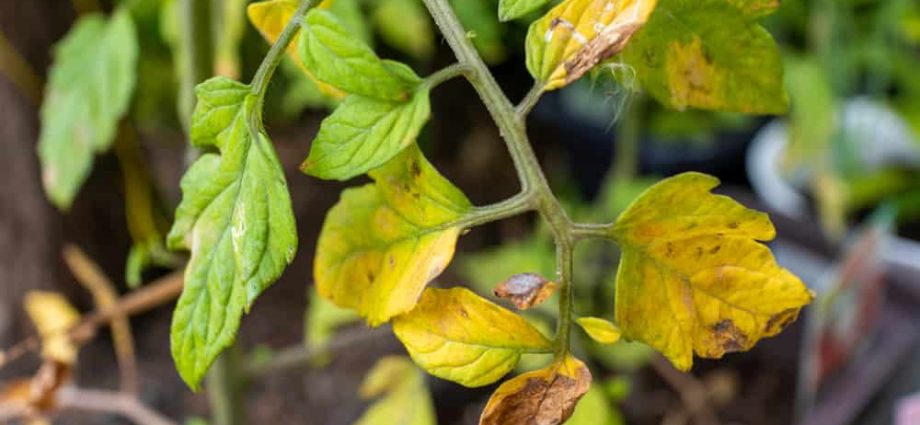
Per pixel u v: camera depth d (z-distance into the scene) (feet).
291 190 4.41
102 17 2.64
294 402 3.65
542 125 4.95
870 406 3.20
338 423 3.56
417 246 1.38
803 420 3.15
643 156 4.47
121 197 3.64
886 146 4.08
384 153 1.31
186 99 1.99
